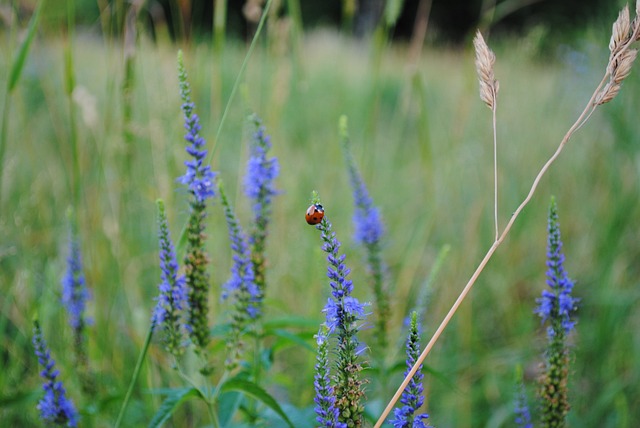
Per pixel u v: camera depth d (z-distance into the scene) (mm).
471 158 1177
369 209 662
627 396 765
